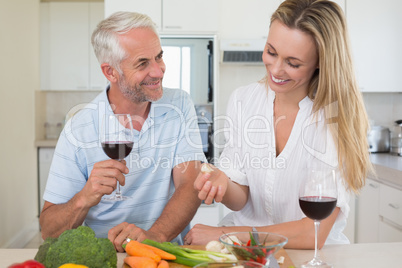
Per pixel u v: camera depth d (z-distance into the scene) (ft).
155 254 4.18
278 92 5.10
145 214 5.87
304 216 5.52
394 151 13.00
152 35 5.30
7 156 14.07
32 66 17.15
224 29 13.46
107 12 12.94
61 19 18.02
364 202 12.04
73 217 5.15
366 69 13.51
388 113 14.65
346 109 5.00
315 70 5.23
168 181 5.91
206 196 4.97
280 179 5.47
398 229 10.16
